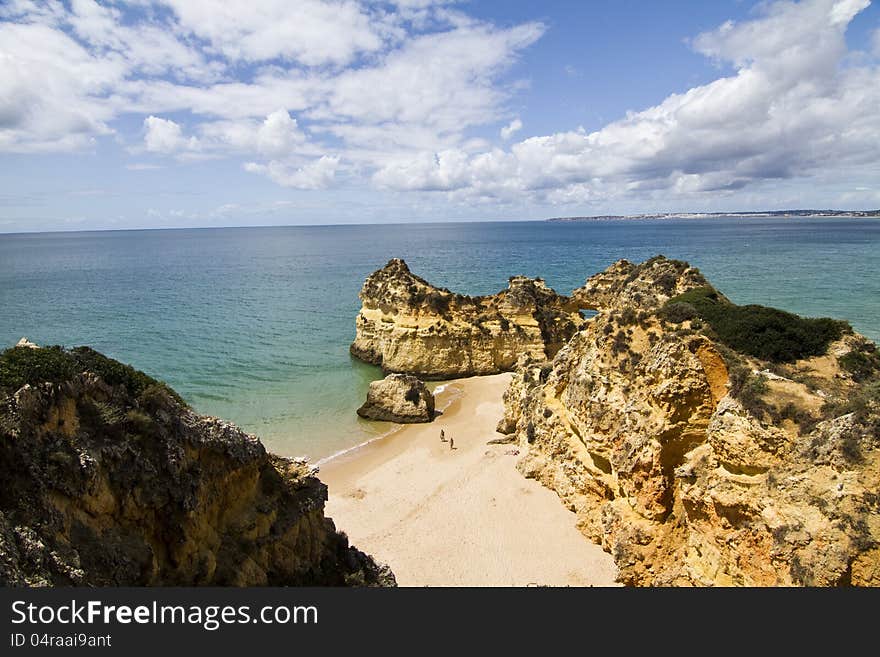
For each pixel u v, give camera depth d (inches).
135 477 466.6
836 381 824.3
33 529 384.5
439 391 2228.1
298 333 3147.1
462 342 2397.9
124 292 4697.3
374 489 1350.9
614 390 1003.3
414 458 1542.8
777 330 954.1
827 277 4579.2
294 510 631.2
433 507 1217.4
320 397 2128.4
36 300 4222.4
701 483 770.2
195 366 2485.2
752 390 752.3
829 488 609.6
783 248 7755.9
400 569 999.6
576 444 1154.0
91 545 420.5
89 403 466.9
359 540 1109.1
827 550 578.9
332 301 4224.9
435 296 2411.4
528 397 1513.3
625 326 1059.9
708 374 853.8
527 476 1300.4
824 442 642.8
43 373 436.5
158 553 480.7
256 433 1770.4
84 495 423.5
